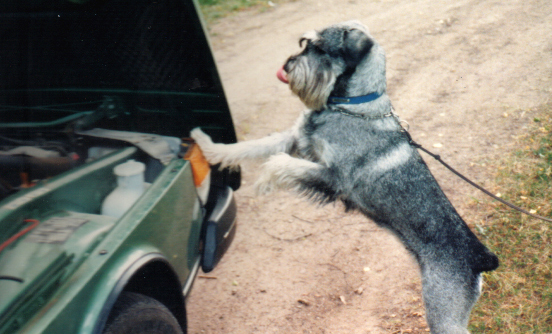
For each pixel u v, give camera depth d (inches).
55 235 39.8
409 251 55.6
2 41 49.8
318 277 63.9
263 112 98.2
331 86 55.4
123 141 50.9
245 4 163.2
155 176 50.7
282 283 63.1
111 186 47.7
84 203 45.2
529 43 122.8
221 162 57.7
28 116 52.6
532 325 56.8
